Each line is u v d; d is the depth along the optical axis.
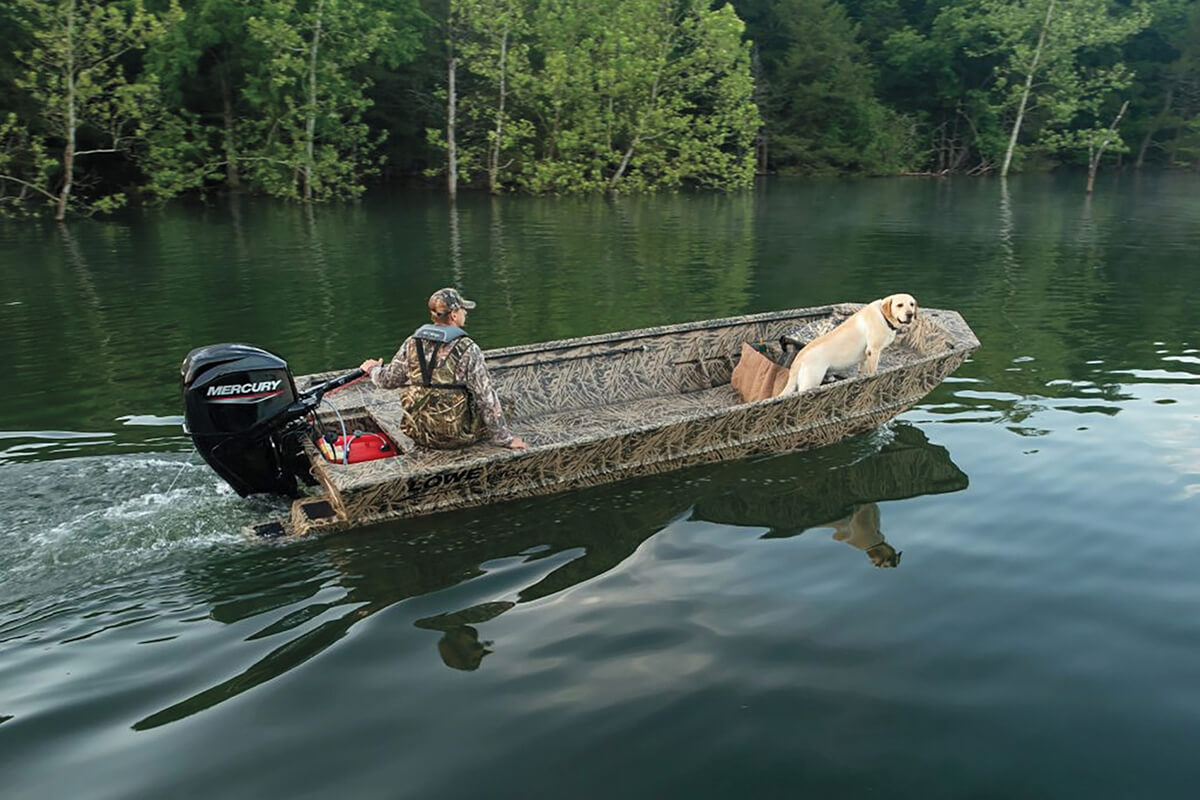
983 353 8.77
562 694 3.27
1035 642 3.67
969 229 19.72
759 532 4.72
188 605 3.87
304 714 3.13
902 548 4.55
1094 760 2.96
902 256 15.48
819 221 21.08
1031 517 4.93
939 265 14.45
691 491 5.23
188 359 4.60
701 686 3.33
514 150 29.23
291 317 10.09
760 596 4.04
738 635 3.70
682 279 12.83
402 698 3.23
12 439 6.05
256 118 26.38
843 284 12.60
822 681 3.37
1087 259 15.20
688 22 28.19
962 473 5.58
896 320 6.23
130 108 20.86
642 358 6.80
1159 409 6.92
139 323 9.77
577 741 3.01
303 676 3.36
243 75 25.77
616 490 5.18
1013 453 5.94
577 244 16.55
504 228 19.00
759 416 5.50
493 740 3.01
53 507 4.71
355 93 25.09
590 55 27.88
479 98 28.70
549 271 13.42
